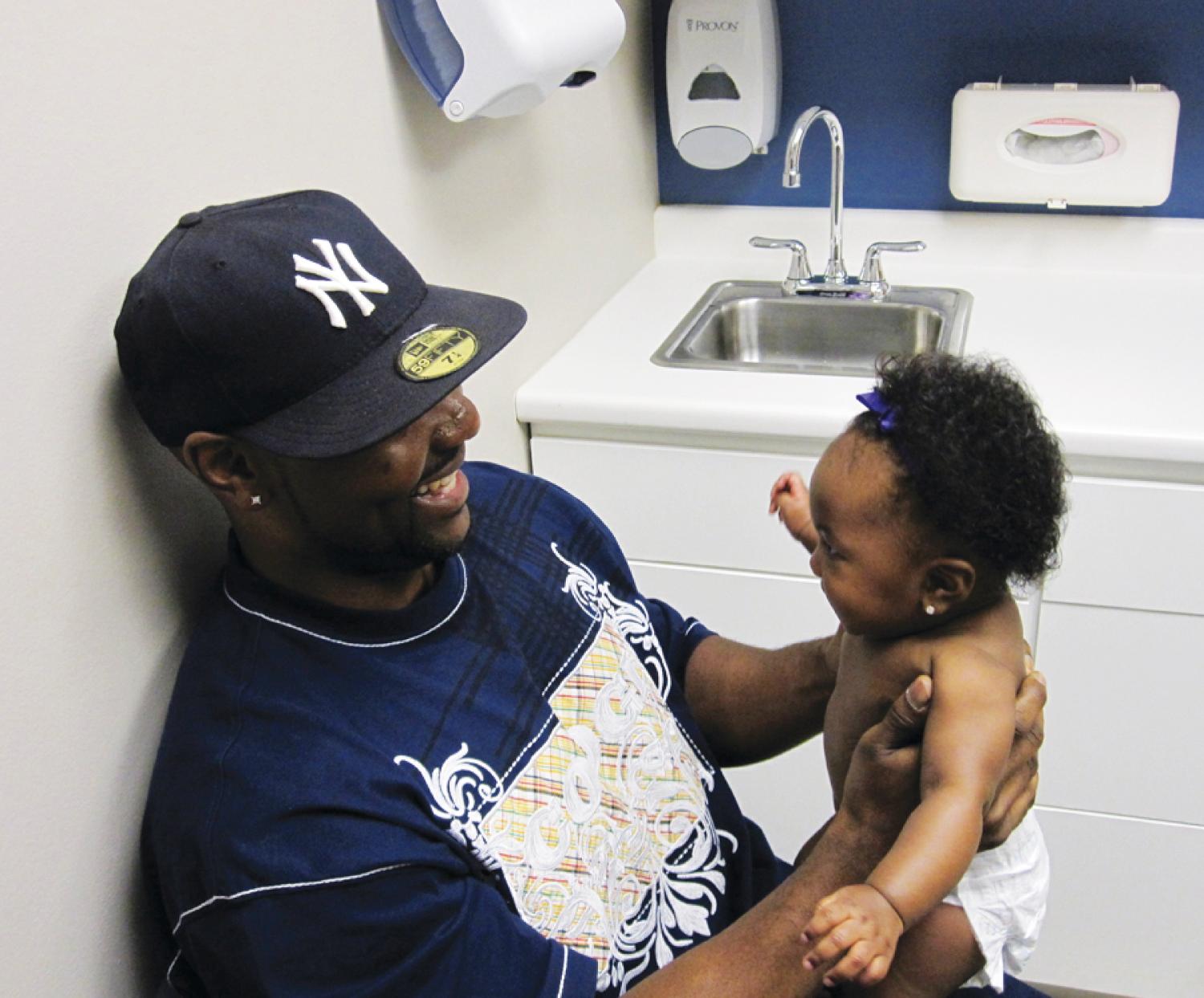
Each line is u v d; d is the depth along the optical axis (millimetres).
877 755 1009
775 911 987
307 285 860
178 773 906
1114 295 2020
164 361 867
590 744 1071
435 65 1373
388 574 993
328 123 1247
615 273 2160
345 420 863
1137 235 2074
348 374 880
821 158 2242
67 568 911
